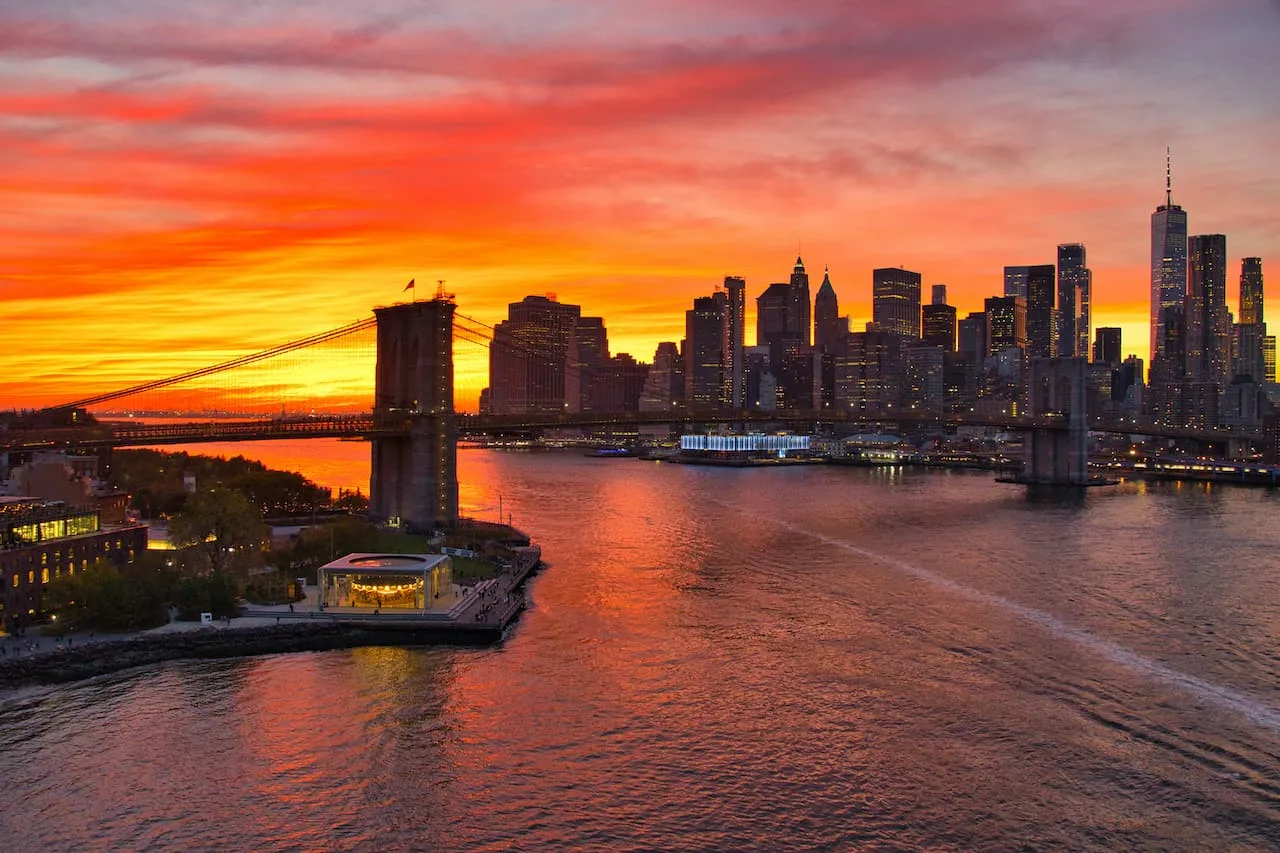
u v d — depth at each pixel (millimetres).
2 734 92812
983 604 143125
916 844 74375
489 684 106938
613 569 171750
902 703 101000
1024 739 92062
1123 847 73750
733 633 126812
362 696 103188
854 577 164375
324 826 76562
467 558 168375
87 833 75312
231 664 114000
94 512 140375
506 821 77375
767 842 74688
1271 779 84062
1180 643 122062
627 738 92312
